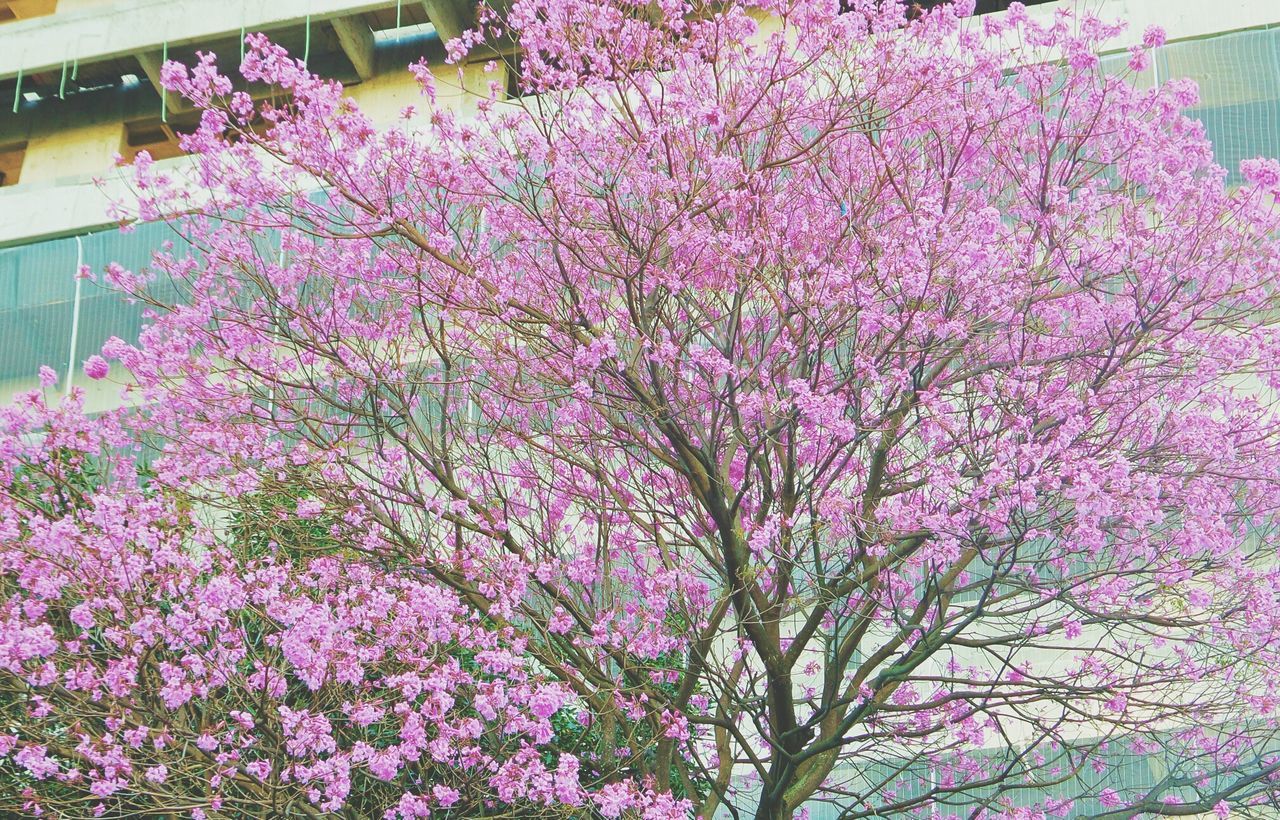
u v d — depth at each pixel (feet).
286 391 39.63
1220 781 38.55
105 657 31.22
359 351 38.14
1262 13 68.44
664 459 35.12
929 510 31.73
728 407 34.91
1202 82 62.03
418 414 43.88
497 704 28.35
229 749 30.60
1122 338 33.88
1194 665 35.96
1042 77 38.75
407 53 93.09
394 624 30.19
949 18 38.70
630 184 36.47
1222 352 35.04
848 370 34.65
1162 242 34.53
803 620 49.26
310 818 28.94
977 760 42.88
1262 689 37.63
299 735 26.96
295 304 38.83
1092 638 45.88
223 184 35.91
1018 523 30.35
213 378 40.88
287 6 91.86
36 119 101.86
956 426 34.32
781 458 37.27
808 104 38.99
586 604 37.60
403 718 30.73
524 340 37.22
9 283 76.18
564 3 35.83
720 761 37.70
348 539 34.81
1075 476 29.22
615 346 31.63
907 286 32.32
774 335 39.01
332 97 33.47
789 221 38.75
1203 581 34.47
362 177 35.70
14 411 34.94
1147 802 34.27
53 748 28.86
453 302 34.53
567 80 35.78
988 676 43.91
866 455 38.17
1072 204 36.65
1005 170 40.22
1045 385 33.96
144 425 38.19
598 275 38.47
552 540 38.86
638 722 36.19
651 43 36.78
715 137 36.29
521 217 36.60
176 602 29.99
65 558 29.19
